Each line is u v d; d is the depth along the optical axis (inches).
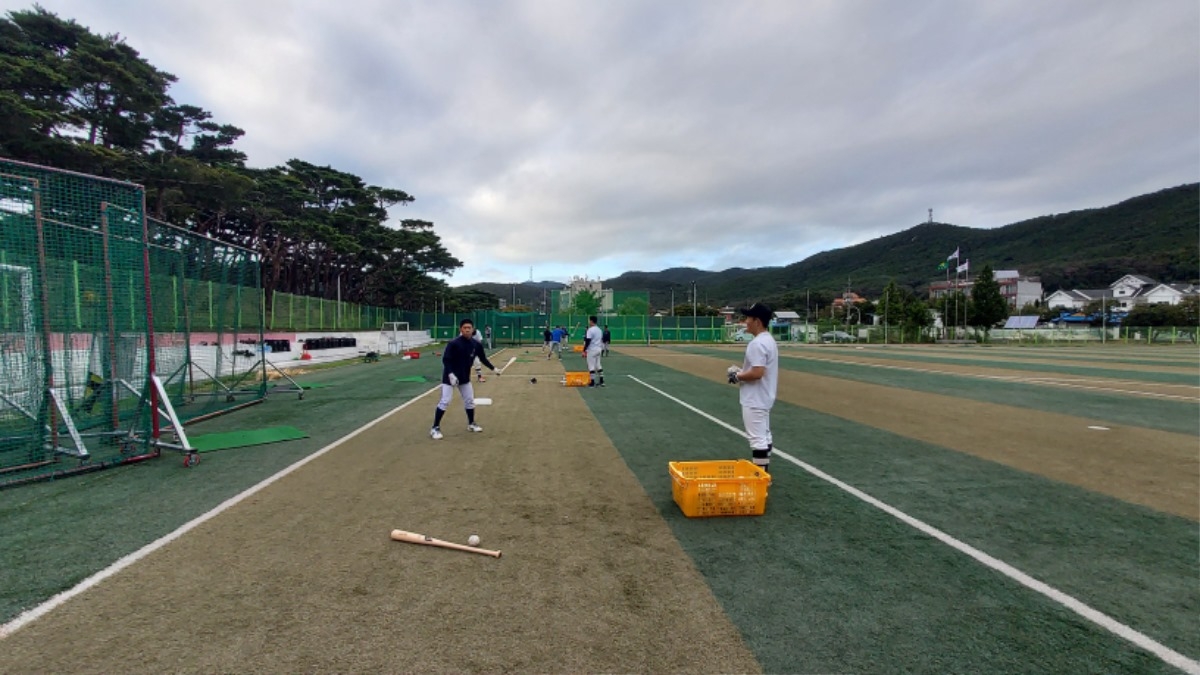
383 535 174.1
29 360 258.5
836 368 877.2
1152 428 365.4
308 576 145.3
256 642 114.8
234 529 178.1
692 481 189.8
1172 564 156.0
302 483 231.0
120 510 196.1
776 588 140.3
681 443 312.8
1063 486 231.6
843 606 131.5
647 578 145.4
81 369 289.6
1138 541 172.7
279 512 194.5
